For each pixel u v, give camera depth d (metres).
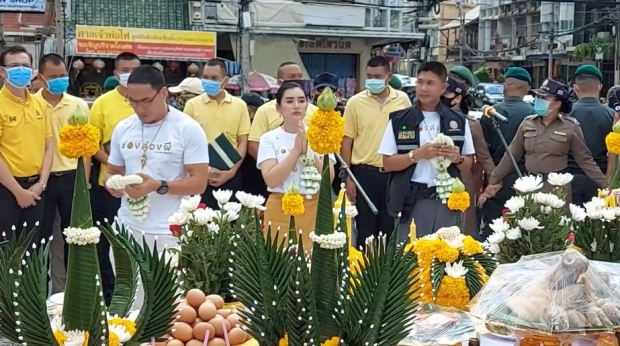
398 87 7.48
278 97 4.35
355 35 19.95
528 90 5.97
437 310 2.85
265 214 4.16
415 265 2.11
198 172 3.84
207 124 5.67
